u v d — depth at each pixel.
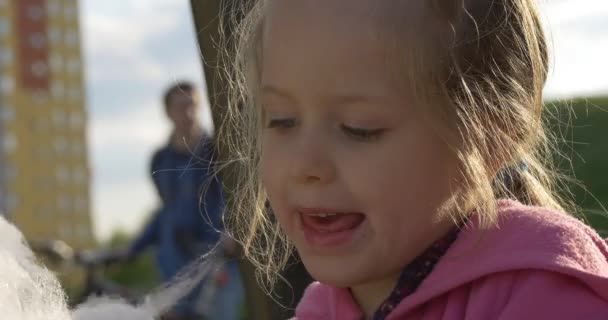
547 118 1.40
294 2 1.12
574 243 1.17
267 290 1.77
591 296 1.12
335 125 1.11
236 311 4.07
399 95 1.09
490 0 1.18
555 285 1.13
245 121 1.42
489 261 1.17
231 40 1.60
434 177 1.12
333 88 1.09
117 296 1.15
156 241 4.36
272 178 1.16
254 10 1.28
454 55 1.12
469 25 1.15
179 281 1.41
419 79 1.10
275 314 1.77
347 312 1.32
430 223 1.14
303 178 1.12
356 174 1.10
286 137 1.15
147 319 1.02
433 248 1.21
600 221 2.09
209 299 3.92
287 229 1.18
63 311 0.86
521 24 1.22
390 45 1.09
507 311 1.13
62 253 4.32
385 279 1.27
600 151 4.21
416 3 1.11
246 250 1.51
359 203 1.11
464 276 1.18
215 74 1.68
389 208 1.11
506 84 1.19
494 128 1.18
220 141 1.66
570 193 1.57
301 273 1.73
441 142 1.12
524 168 1.33
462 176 1.14
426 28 1.11
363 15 1.09
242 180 1.53
